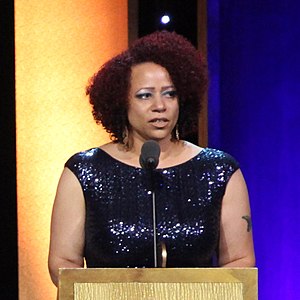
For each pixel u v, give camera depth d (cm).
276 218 1316
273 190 1317
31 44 1203
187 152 864
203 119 1277
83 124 1228
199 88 855
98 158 852
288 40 1305
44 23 1211
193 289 633
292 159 1306
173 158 856
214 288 632
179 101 855
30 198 1205
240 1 1319
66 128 1222
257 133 1323
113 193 834
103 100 852
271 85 1315
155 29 1231
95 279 632
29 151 1204
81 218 840
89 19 1238
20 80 1195
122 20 1252
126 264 821
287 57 1306
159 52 830
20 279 1198
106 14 1245
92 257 837
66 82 1223
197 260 827
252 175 1327
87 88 887
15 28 1191
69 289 631
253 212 1324
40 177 1211
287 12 1305
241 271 632
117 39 1249
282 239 1312
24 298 1202
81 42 1233
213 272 633
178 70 828
